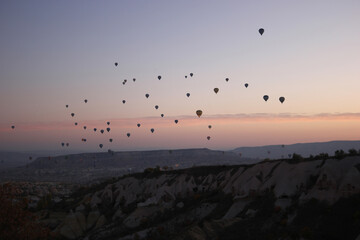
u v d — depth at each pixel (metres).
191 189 54.41
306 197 34.09
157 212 50.12
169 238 37.59
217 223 36.53
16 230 29.23
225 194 46.91
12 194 32.31
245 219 36.38
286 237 28.89
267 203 37.69
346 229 27.94
